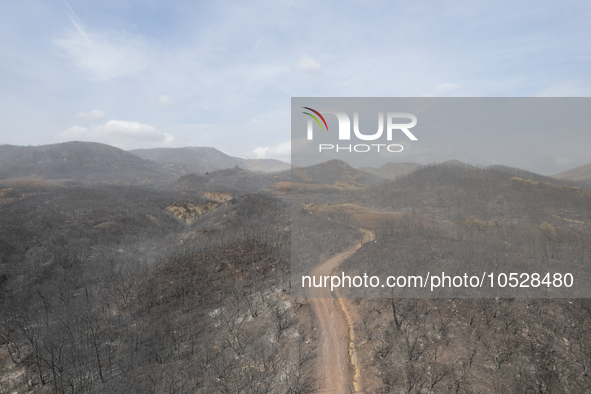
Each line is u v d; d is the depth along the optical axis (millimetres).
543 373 30594
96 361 46469
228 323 51219
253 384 37062
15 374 47781
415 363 33656
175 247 99312
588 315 38625
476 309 40031
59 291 73938
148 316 57375
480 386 29641
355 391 32969
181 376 41594
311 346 40656
